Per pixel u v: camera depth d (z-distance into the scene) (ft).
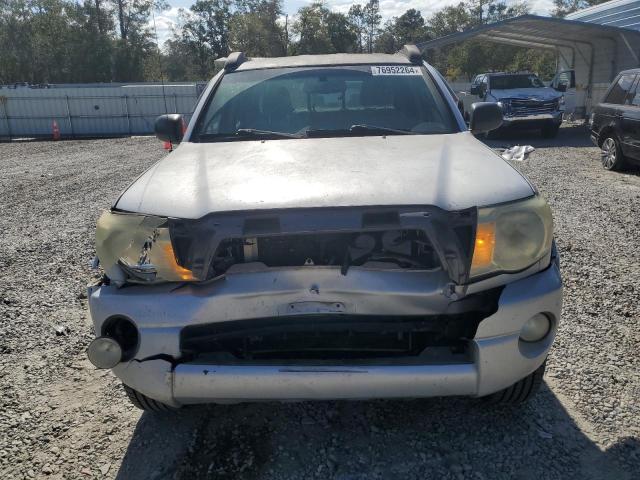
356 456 8.79
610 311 13.73
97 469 8.70
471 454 8.75
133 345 8.05
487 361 7.73
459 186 8.25
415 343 8.13
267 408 10.11
